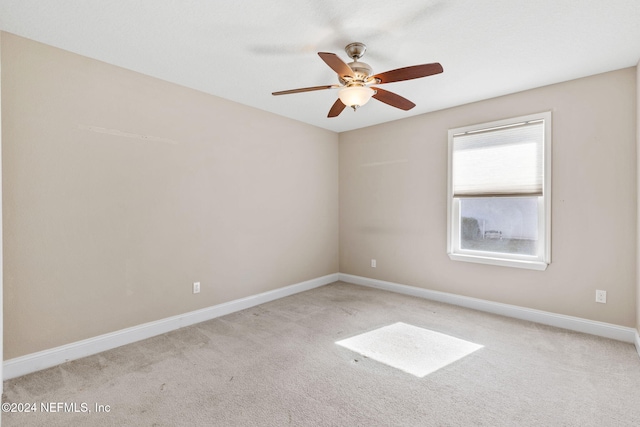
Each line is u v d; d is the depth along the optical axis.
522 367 2.35
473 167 3.62
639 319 2.59
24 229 2.25
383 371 2.30
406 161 4.23
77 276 2.50
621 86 2.76
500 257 3.50
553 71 2.81
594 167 2.89
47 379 2.20
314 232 4.65
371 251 4.66
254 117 3.79
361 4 1.90
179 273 3.13
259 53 2.50
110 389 2.08
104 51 2.46
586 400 1.95
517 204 3.40
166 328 3.02
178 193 3.10
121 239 2.73
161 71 2.81
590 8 1.93
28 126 2.26
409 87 3.17
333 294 4.28
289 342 2.79
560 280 3.09
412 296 4.17
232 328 3.11
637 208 2.65
